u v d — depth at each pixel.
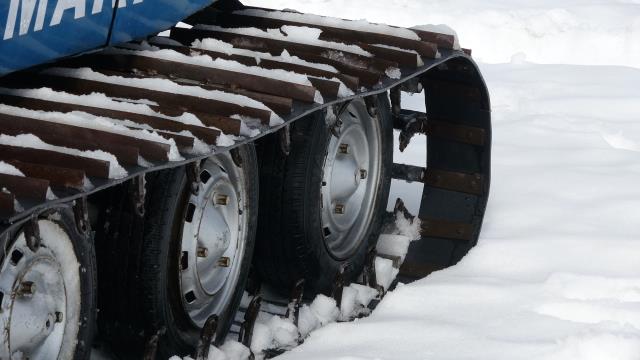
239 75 10.02
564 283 12.11
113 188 9.07
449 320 11.29
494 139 17.48
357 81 10.57
